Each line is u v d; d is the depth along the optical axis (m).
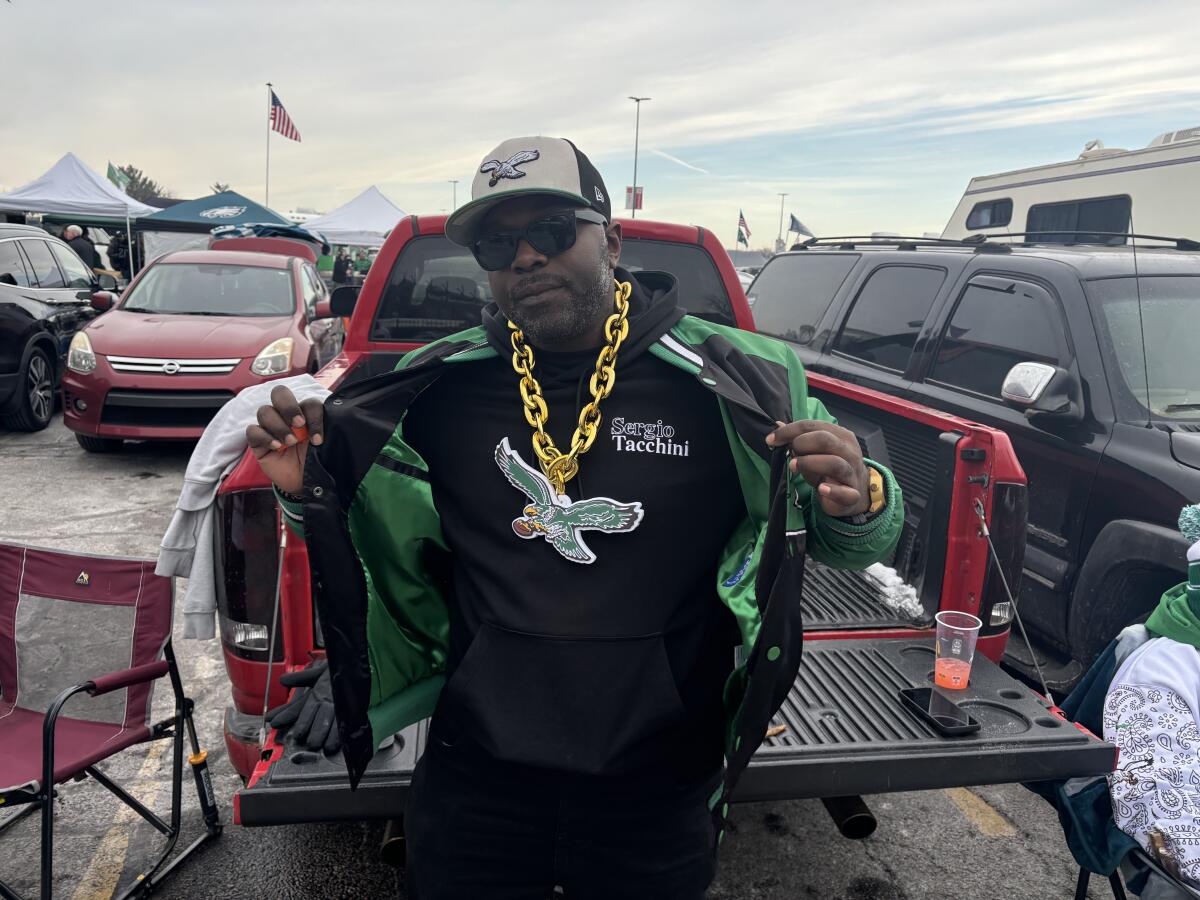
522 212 1.44
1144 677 2.21
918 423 3.32
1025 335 4.13
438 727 1.57
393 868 2.81
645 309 1.56
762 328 6.15
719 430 1.48
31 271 8.89
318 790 1.98
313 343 8.00
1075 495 3.71
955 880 2.83
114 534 5.81
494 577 1.47
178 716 2.81
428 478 1.56
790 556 1.34
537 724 1.43
